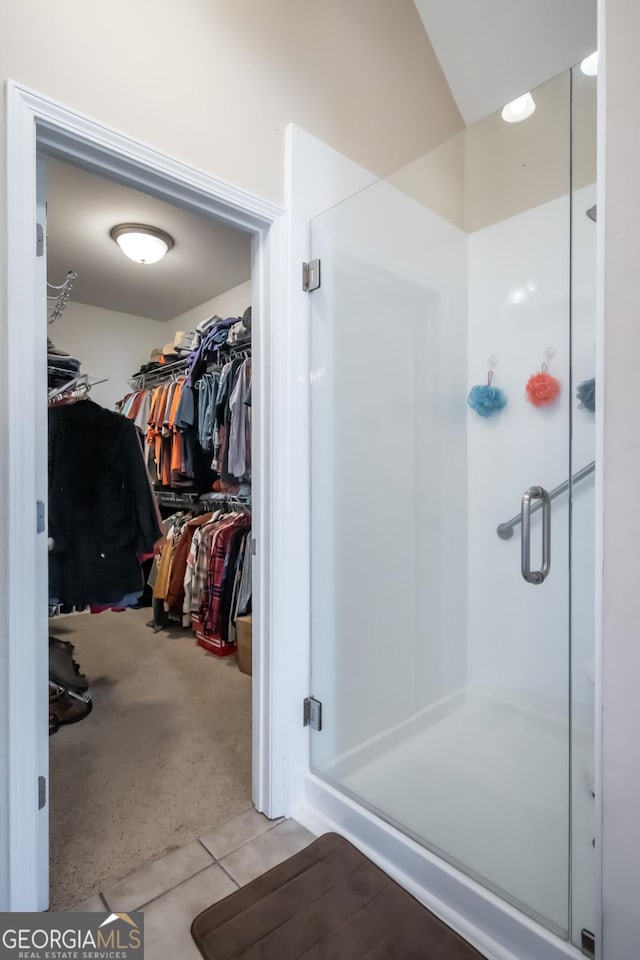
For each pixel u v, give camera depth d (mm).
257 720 1598
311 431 1638
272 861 1376
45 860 1180
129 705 2318
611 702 862
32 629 1102
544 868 1170
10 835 1079
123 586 2066
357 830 1453
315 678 1650
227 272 3498
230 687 2521
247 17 1477
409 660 1912
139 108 1232
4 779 1070
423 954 1090
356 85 1826
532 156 1794
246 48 1471
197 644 3160
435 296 2014
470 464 2148
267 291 1554
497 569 2008
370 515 1824
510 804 1381
